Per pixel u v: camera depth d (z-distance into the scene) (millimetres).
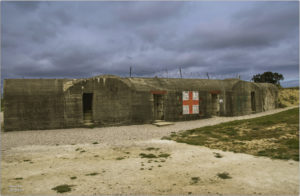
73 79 17016
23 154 9281
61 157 8734
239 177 6227
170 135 13258
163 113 19078
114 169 7141
